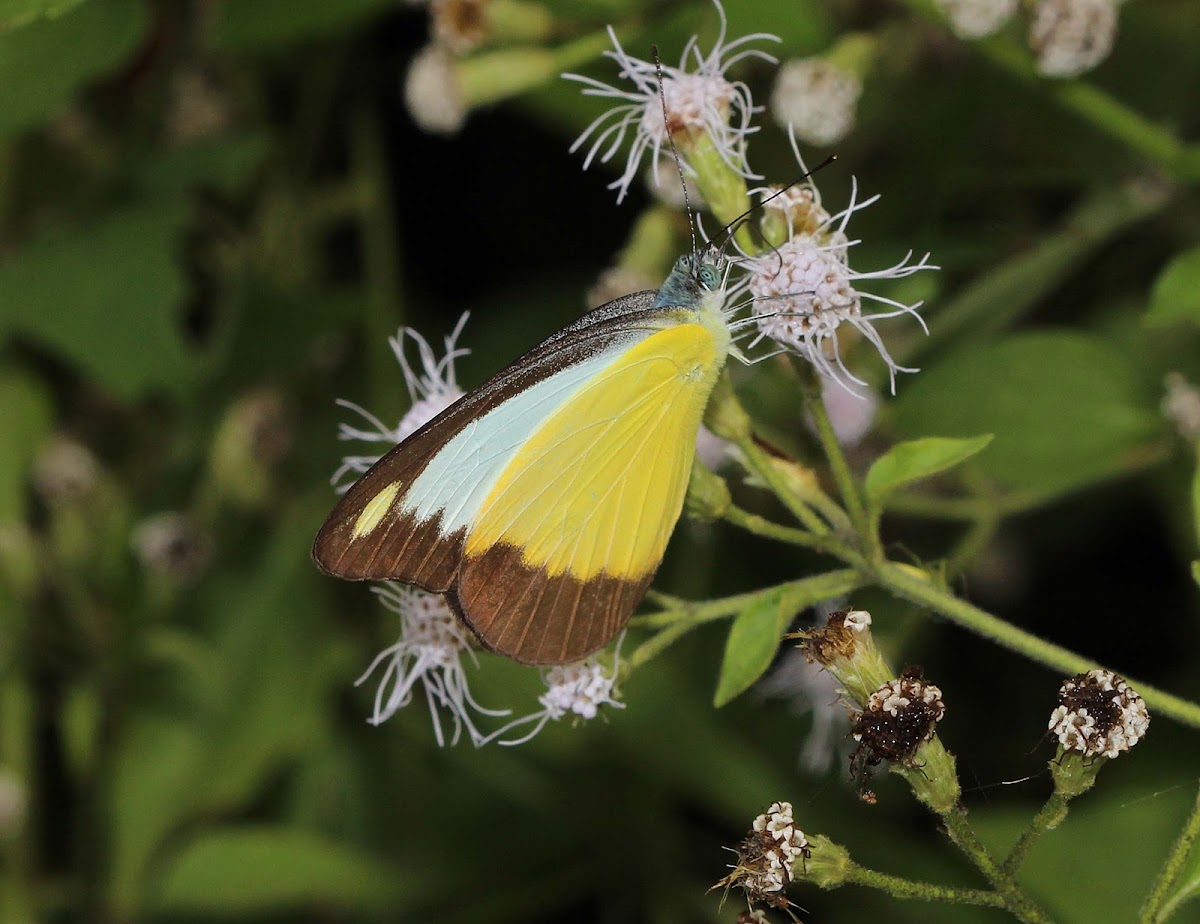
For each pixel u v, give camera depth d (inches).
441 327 19.5
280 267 19.2
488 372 19.3
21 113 17.9
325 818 19.0
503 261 19.5
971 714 18.6
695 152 16.3
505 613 15.9
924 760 15.5
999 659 18.6
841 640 15.6
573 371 15.8
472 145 19.3
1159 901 15.5
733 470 18.3
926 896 15.6
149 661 18.9
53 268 18.4
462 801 19.0
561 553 15.9
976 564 18.0
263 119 19.2
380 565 15.7
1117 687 15.5
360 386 19.3
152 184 18.8
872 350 17.4
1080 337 17.4
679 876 19.0
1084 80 18.2
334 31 18.6
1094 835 17.5
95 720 18.9
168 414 19.4
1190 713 15.8
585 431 15.9
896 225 18.5
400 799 19.0
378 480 15.6
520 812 19.0
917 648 18.6
